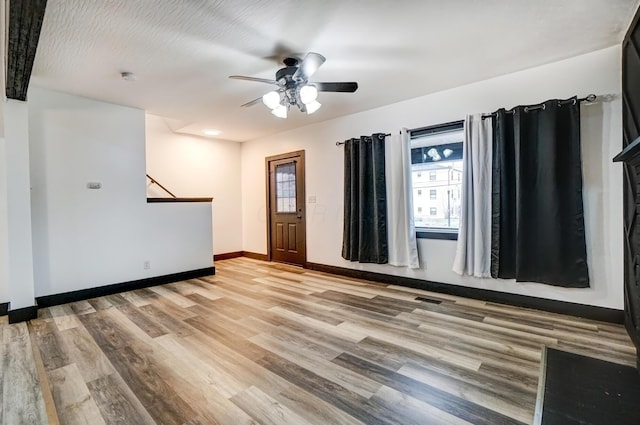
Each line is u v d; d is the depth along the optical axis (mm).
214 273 5016
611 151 2744
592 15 2227
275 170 5922
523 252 3111
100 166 3867
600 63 2768
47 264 3475
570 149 2875
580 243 2850
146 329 2801
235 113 4461
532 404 1719
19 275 3031
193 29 2324
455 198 3812
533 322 2826
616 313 2748
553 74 2996
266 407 1721
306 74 2717
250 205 6488
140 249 4215
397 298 3617
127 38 2439
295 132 5430
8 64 2320
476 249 3400
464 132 3445
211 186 6180
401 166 4066
